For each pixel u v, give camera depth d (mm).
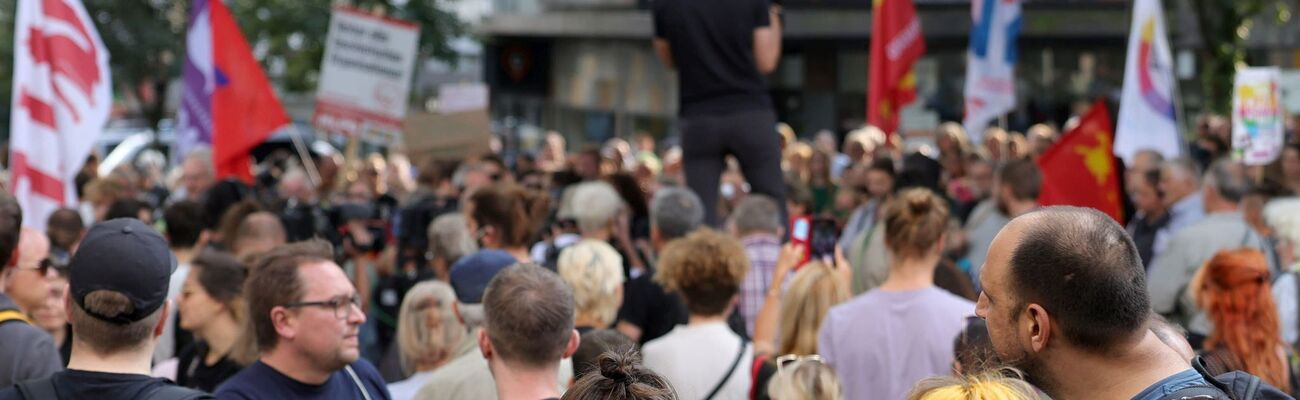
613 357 2934
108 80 8492
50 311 5863
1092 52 22219
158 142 25203
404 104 12586
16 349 4652
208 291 5707
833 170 15664
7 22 24031
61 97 8289
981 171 10781
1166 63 9836
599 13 26516
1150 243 8086
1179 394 2805
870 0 21688
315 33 22828
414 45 12555
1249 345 5191
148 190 15648
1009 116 22453
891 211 5422
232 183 10016
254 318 4574
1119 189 9039
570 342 4453
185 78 11883
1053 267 2861
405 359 5977
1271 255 7117
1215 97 19078
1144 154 8188
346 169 14055
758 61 8414
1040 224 2924
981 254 8008
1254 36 22656
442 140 14234
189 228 7559
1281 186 8617
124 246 3893
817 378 4746
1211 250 6844
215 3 10961
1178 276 6906
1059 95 22391
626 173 9445
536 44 30719
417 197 11656
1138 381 2871
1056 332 2889
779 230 7719
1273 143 10234
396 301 9617
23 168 8195
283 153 16016
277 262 4566
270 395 4504
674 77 24766
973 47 12453
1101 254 2846
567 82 29875
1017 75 22422
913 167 10750
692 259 5305
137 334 3916
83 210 12430
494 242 6668
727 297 5352
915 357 5305
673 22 8414
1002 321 2957
